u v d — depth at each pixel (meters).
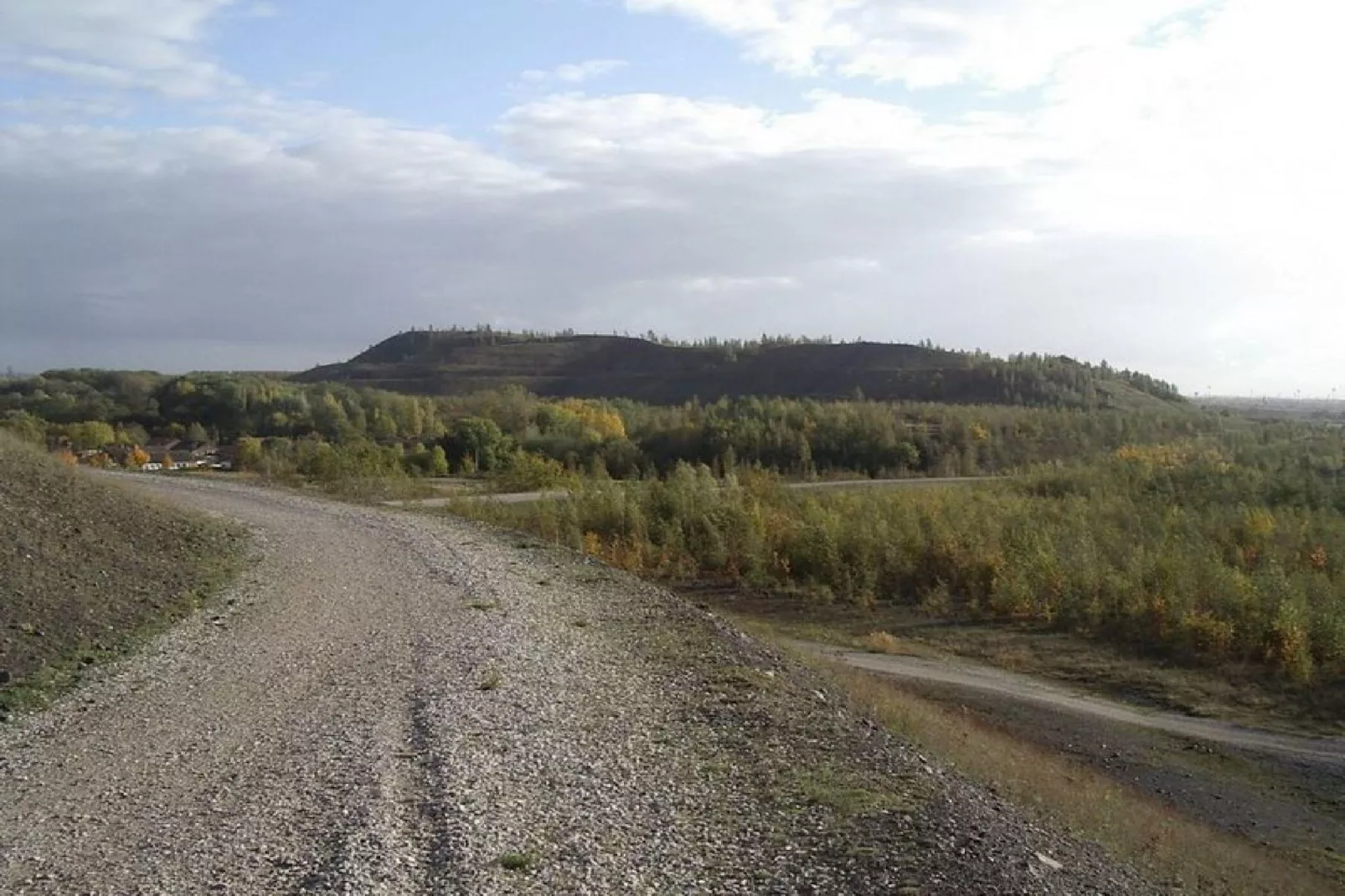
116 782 8.05
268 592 16.48
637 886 6.12
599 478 45.34
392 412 75.81
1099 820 11.58
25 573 14.22
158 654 12.41
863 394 111.19
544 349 159.50
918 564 36.06
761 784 8.02
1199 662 27.28
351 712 10.03
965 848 6.88
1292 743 21.80
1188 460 57.66
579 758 8.60
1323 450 60.31
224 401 71.62
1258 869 13.68
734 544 37.12
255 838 6.88
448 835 6.84
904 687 23.72
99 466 45.06
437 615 14.86
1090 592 31.59
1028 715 22.58
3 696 10.30
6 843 6.83
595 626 14.39
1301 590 29.08
